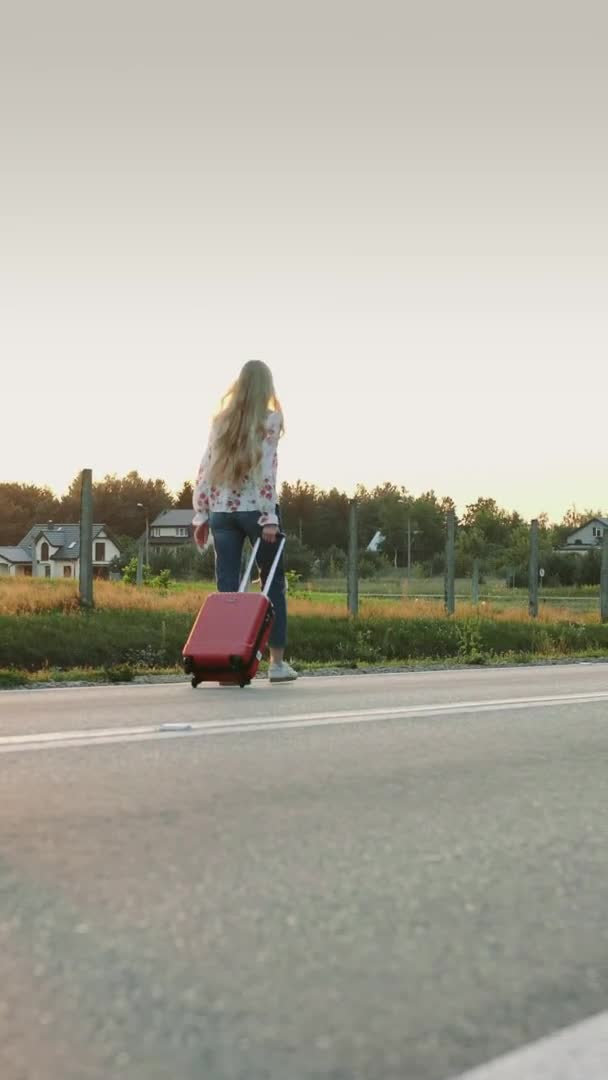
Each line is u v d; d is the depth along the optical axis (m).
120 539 124.50
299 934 2.70
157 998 2.28
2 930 2.65
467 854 3.46
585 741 5.61
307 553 84.00
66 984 2.34
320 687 8.16
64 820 3.70
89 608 16.03
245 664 7.86
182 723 5.81
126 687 8.17
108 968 2.43
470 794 4.32
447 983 2.43
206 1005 2.26
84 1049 2.04
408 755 5.10
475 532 93.62
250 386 8.34
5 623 14.04
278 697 7.25
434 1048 2.10
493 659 13.77
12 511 174.25
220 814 3.86
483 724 6.12
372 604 23.64
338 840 3.58
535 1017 2.27
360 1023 2.20
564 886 3.16
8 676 9.51
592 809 4.11
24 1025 2.14
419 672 10.67
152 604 17.08
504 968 2.53
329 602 23.31
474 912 2.91
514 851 3.51
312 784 4.40
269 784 4.37
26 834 3.51
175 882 3.07
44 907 2.82
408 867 3.30
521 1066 2.04
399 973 2.47
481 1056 2.08
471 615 23.03
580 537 139.88
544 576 86.38
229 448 8.34
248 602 8.01
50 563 116.44
